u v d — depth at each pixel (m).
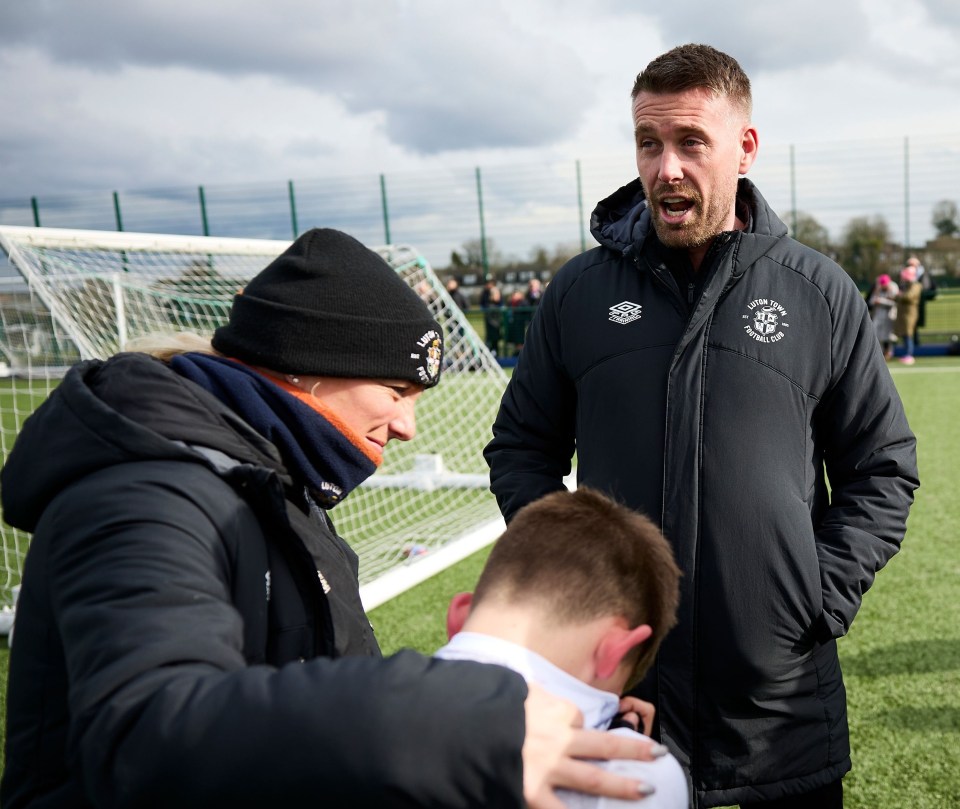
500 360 16.59
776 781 1.69
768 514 1.64
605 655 0.85
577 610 0.85
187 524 0.80
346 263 1.04
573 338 1.85
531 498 1.83
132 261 5.23
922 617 3.78
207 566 0.79
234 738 0.63
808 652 1.71
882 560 1.72
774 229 1.82
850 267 16.69
